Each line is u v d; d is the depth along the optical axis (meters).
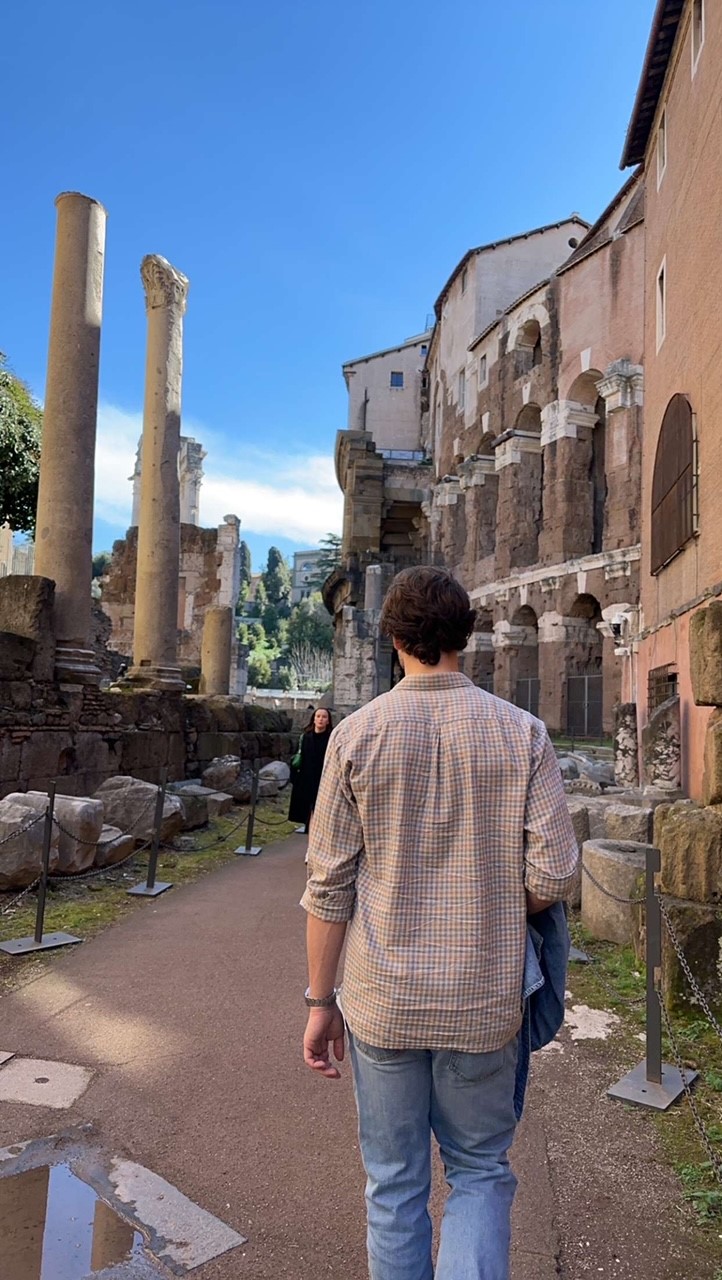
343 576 47.00
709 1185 3.72
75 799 9.55
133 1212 3.47
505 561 34.75
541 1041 2.55
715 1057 5.11
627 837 8.72
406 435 59.31
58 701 12.92
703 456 10.96
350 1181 3.76
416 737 2.44
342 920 2.49
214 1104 4.43
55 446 13.62
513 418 35.62
